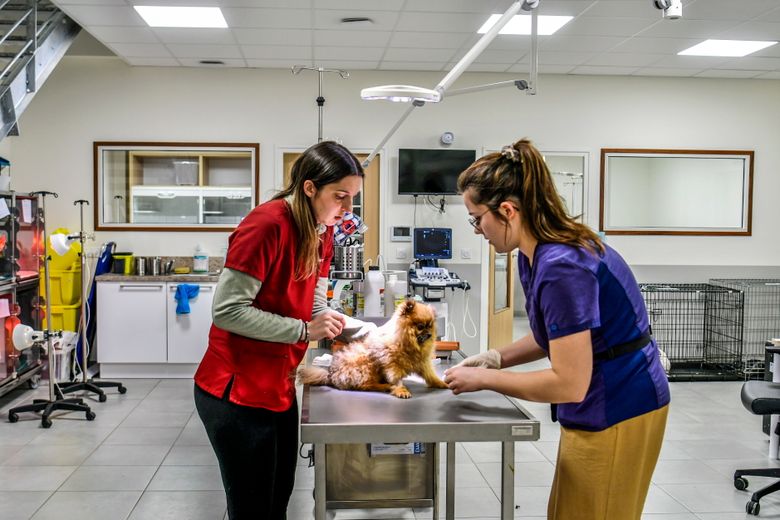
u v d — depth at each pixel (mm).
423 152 5938
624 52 5336
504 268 6633
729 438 4125
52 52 4730
